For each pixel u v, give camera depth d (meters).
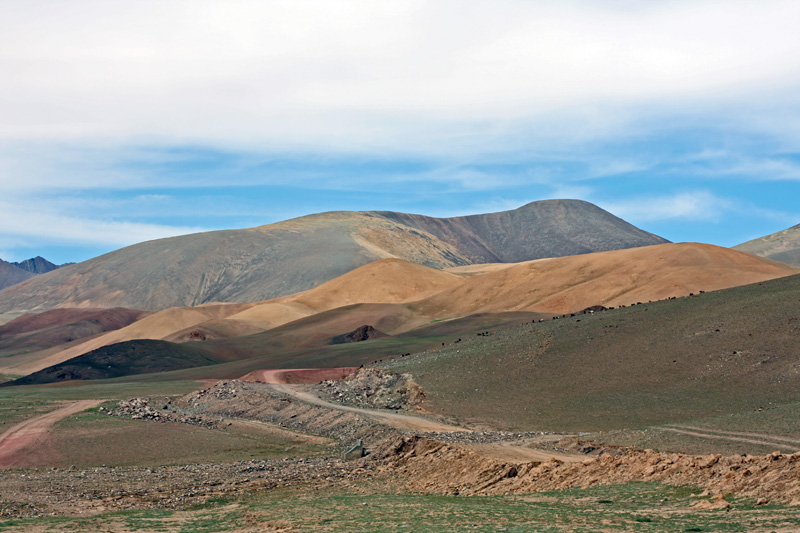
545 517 27.89
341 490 44.47
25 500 39.62
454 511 31.14
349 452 60.06
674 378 74.81
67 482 49.03
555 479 39.47
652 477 35.09
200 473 53.44
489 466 44.56
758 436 46.84
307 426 78.69
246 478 50.50
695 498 28.92
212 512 35.94
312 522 29.70
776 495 26.12
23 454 61.91
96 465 58.94
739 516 24.06
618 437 53.31
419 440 56.03
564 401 74.44
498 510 30.83
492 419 71.56
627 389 74.38
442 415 76.38
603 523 25.34
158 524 31.00
